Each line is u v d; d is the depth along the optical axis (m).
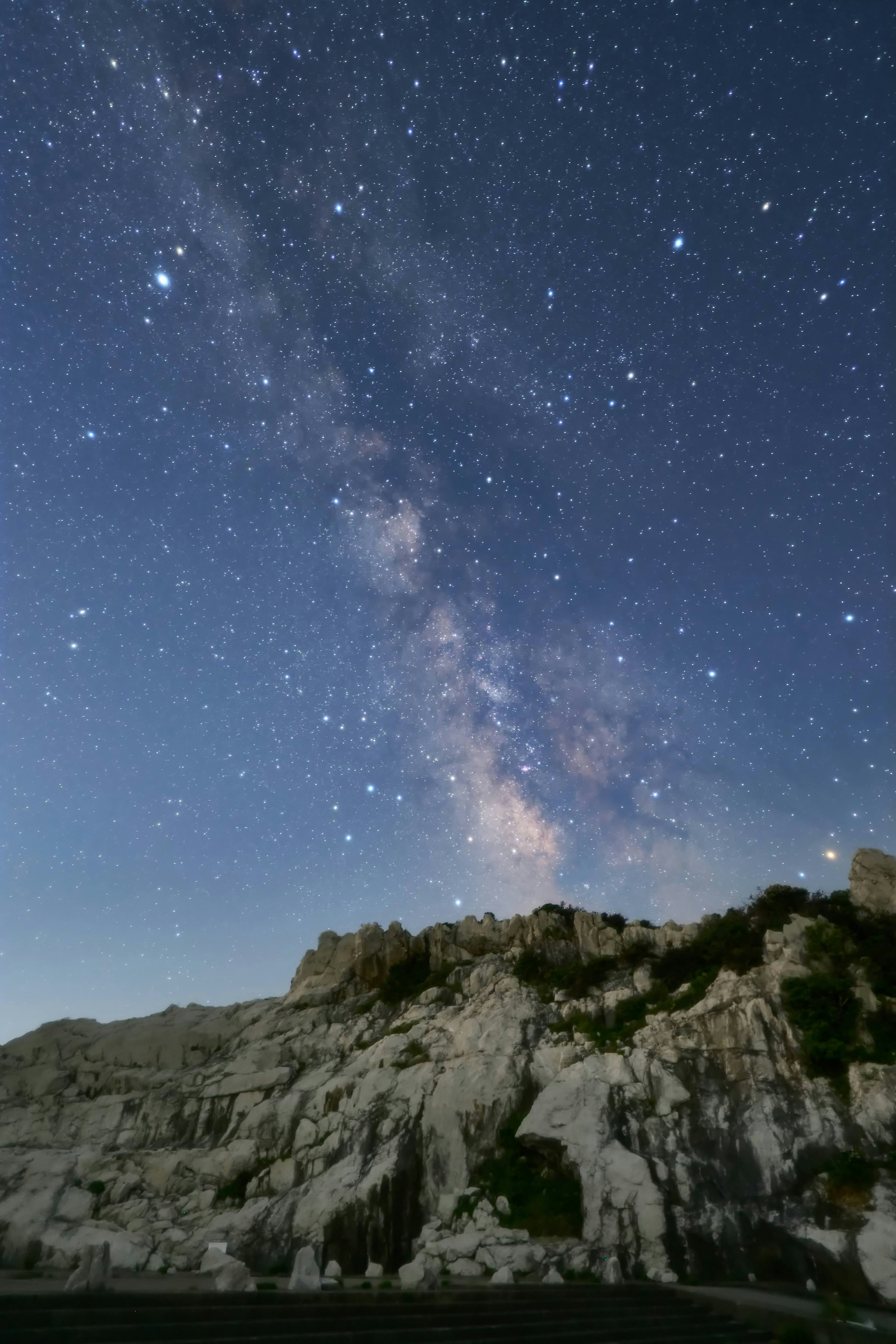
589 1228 34.53
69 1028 66.69
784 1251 32.28
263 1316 21.69
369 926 67.19
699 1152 37.66
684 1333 25.16
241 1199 43.62
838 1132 37.09
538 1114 40.62
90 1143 51.44
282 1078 52.75
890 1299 28.55
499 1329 23.39
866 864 53.31
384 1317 23.22
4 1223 41.09
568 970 56.16
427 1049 49.91
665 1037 44.44
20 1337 17.80
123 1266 35.34
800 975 45.12
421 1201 40.38
